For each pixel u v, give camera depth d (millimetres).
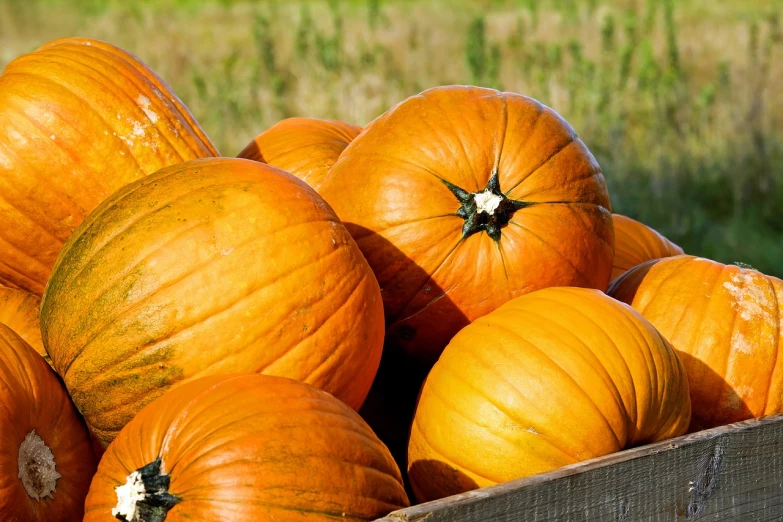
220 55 13273
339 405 1952
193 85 11023
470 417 2150
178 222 2125
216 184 2203
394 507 1883
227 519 1672
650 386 2186
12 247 2633
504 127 2619
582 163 2678
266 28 9938
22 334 2635
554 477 1898
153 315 2047
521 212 2557
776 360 2646
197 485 1707
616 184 8164
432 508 1722
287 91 10008
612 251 2795
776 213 8297
